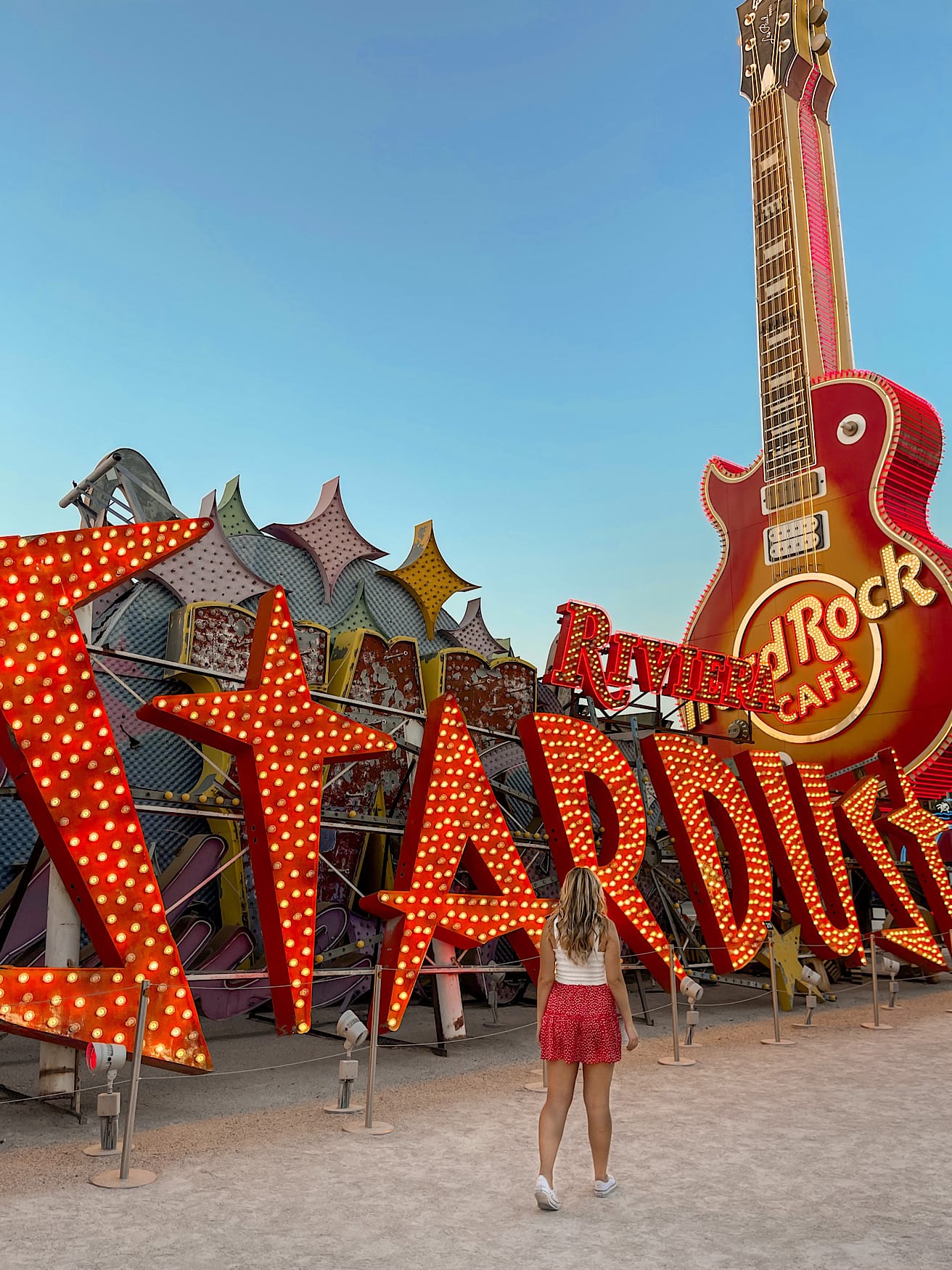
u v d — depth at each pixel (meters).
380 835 16.08
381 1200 6.39
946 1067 11.11
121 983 8.26
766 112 30.67
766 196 29.92
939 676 23.56
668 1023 14.50
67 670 8.60
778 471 27.64
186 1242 5.61
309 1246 5.57
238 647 15.12
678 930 16.75
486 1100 9.50
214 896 14.44
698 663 17.00
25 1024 7.68
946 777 23.84
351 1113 8.89
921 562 24.17
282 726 10.16
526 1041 13.01
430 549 20.25
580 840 13.23
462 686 18.11
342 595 18.59
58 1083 8.70
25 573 8.56
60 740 8.48
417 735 13.77
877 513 25.11
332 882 15.45
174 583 15.21
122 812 8.66
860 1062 11.41
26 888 10.05
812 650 26.06
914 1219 6.11
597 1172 6.51
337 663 16.75
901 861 24.77
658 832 17.89
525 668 19.23
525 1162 7.31
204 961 12.91
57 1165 7.11
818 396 26.97
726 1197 6.48
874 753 24.44
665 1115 8.77
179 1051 8.45
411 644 17.48
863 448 25.78
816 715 25.72
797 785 16.78
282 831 9.94
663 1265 5.34
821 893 16.83
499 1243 5.64
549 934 6.55
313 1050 12.16
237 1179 6.85
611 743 13.91
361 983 14.85
